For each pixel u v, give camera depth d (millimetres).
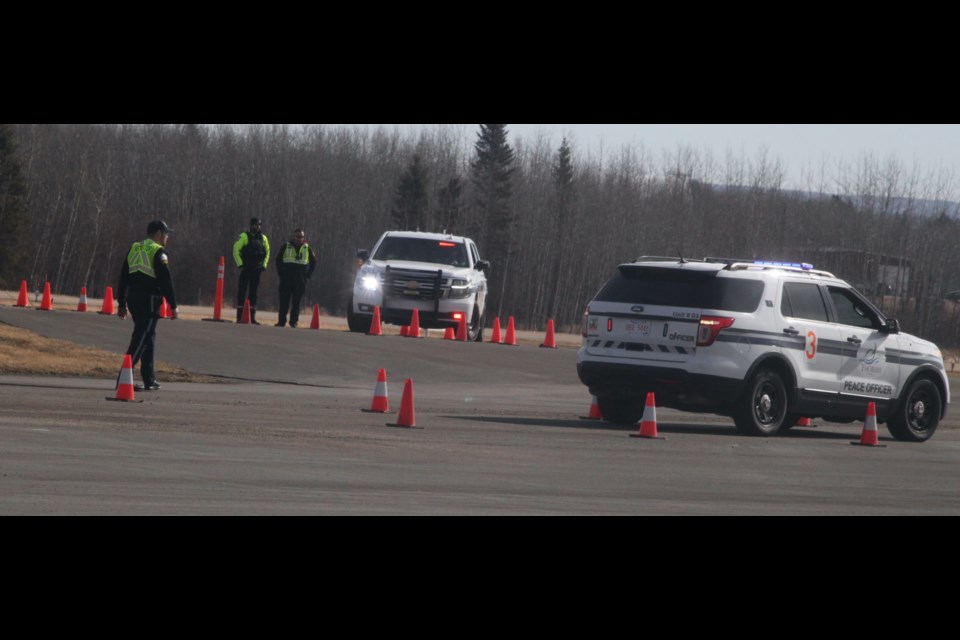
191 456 44250
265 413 60469
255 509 35344
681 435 62531
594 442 57125
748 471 50656
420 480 42375
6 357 76812
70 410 55719
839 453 59875
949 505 45000
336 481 41000
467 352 104000
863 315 68188
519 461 48938
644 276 63750
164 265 67000
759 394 63094
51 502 34250
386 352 98062
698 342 61375
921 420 70312
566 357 109875
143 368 68250
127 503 34906
